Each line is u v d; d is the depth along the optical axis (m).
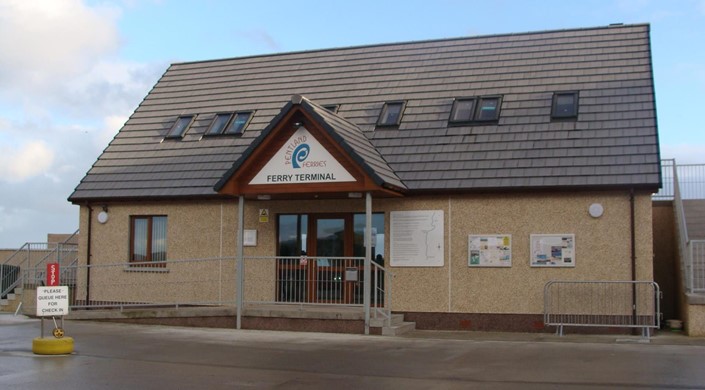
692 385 9.87
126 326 17.30
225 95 22.69
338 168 15.88
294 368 11.47
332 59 22.98
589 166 16.31
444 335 15.86
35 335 15.33
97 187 20.42
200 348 13.62
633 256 15.77
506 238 16.64
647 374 10.70
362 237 18.06
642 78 18.28
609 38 20.20
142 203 19.98
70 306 18.58
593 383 10.09
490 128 18.12
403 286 17.27
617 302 15.80
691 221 18.48
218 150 20.33
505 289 16.58
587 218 16.14
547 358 12.30
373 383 10.22
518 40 21.28
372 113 19.81
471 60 20.95
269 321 16.61
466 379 10.48
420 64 21.45
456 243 16.98
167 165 20.41
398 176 17.50
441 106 19.34
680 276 16.88
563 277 16.22
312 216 18.45
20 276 22.77
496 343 14.29
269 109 21.38
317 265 17.77
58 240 26.50
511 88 19.25
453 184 16.92
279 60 23.78
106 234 20.34
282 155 16.31
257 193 16.61
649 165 15.92
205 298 19.09
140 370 11.28
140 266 20.00
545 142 17.27
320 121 15.76
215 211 19.17
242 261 16.95
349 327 15.93
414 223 17.31
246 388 9.90
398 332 15.82
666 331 16.22
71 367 11.52
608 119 17.34
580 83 18.72
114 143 22.00
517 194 16.61
